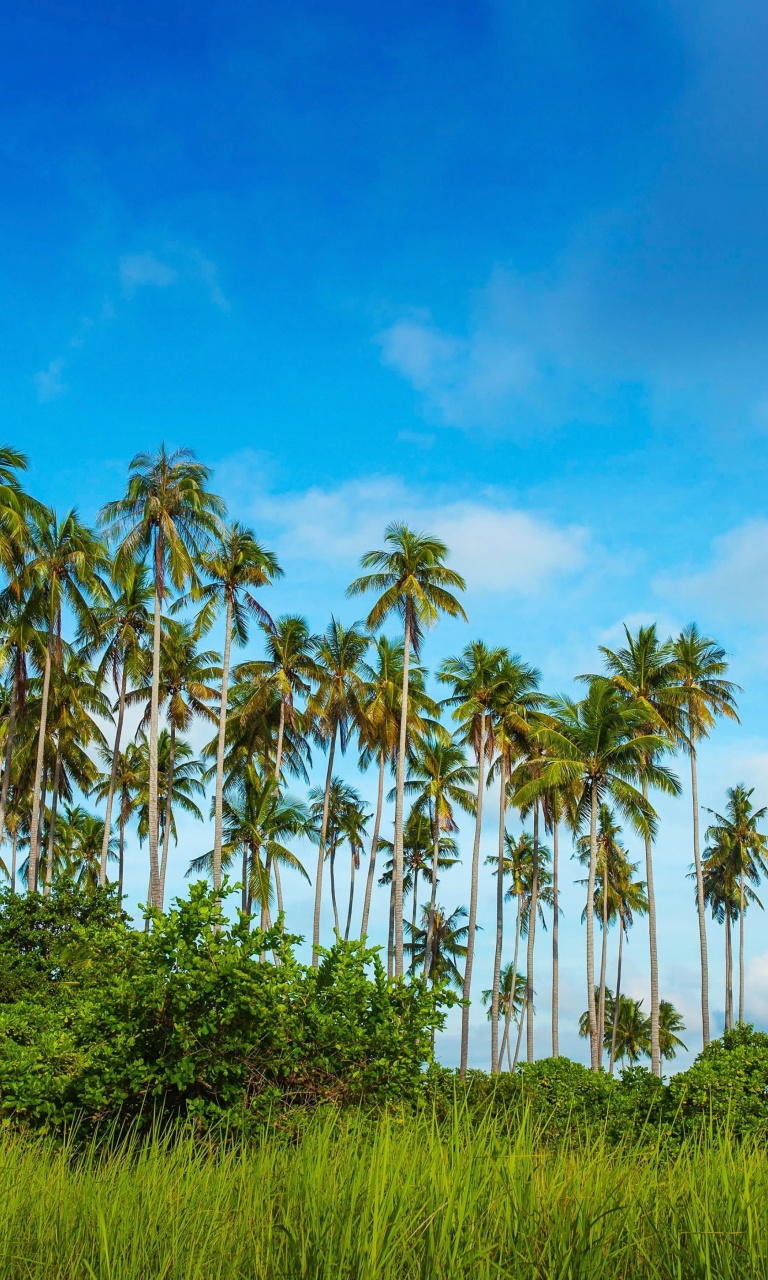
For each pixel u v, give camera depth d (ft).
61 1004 68.90
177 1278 13.30
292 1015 34.94
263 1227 14.42
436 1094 32.14
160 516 125.90
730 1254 12.38
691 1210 13.51
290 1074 33.63
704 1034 155.94
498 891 167.84
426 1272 12.69
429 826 209.56
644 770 137.18
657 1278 12.41
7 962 77.30
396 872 136.46
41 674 149.18
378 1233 12.84
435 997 36.45
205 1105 31.91
